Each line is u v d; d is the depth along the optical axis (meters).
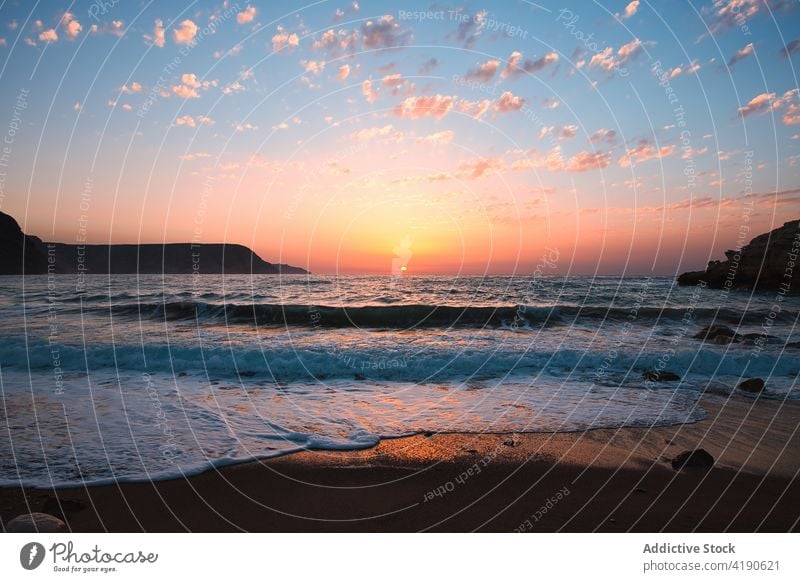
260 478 4.96
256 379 9.34
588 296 25.33
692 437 6.17
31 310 18.50
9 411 7.00
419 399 8.02
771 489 4.70
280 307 17.30
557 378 9.48
